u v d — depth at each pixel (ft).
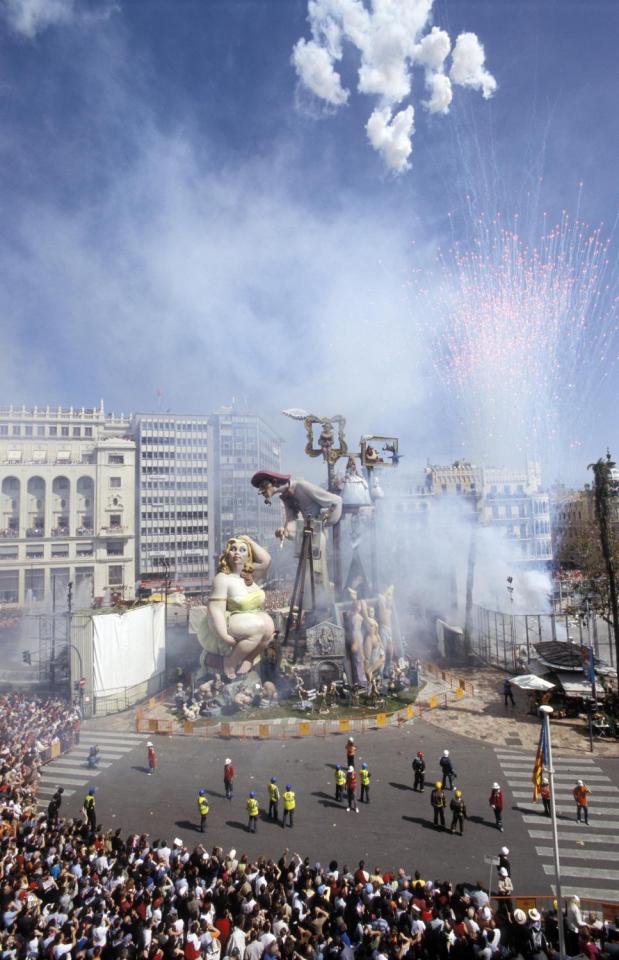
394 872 81.20
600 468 150.00
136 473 428.15
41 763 120.06
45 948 53.47
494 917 63.87
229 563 169.89
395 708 153.99
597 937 57.62
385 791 107.55
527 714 146.30
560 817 95.61
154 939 53.88
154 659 184.96
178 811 101.35
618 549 186.39
